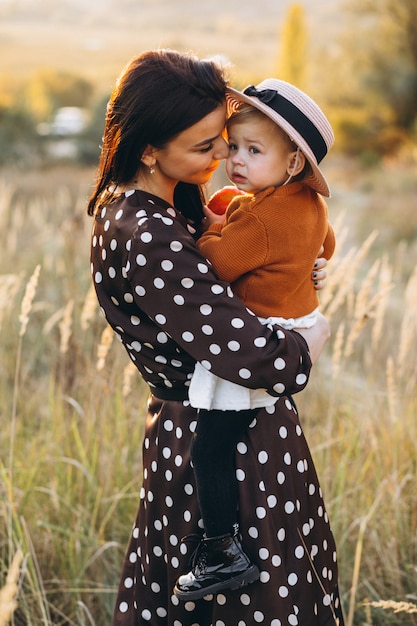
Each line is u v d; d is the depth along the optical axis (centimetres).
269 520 186
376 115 2188
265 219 179
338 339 295
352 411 368
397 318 566
